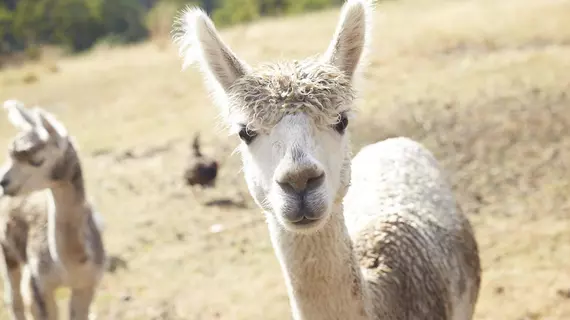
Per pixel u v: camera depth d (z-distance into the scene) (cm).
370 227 507
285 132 369
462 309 536
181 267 915
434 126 1208
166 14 3303
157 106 1730
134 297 846
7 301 789
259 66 410
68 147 673
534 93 1263
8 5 5012
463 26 1914
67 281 691
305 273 404
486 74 1421
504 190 1025
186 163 1267
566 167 1057
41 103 1934
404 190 548
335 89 383
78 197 677
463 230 567
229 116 408
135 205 1123
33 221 721
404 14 2253
